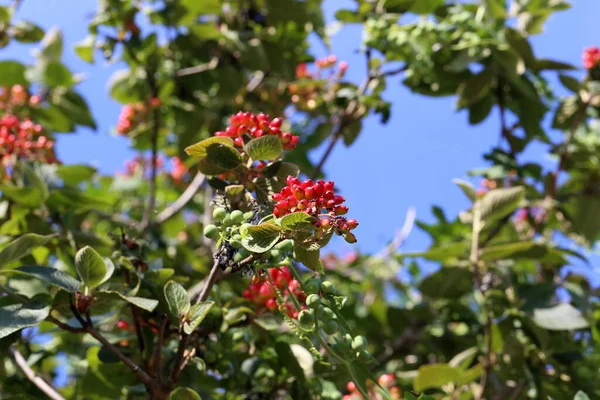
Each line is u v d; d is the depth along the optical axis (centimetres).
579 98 593
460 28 581
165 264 504
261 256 250
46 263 447
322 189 239
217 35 642
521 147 609
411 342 612
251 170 280
